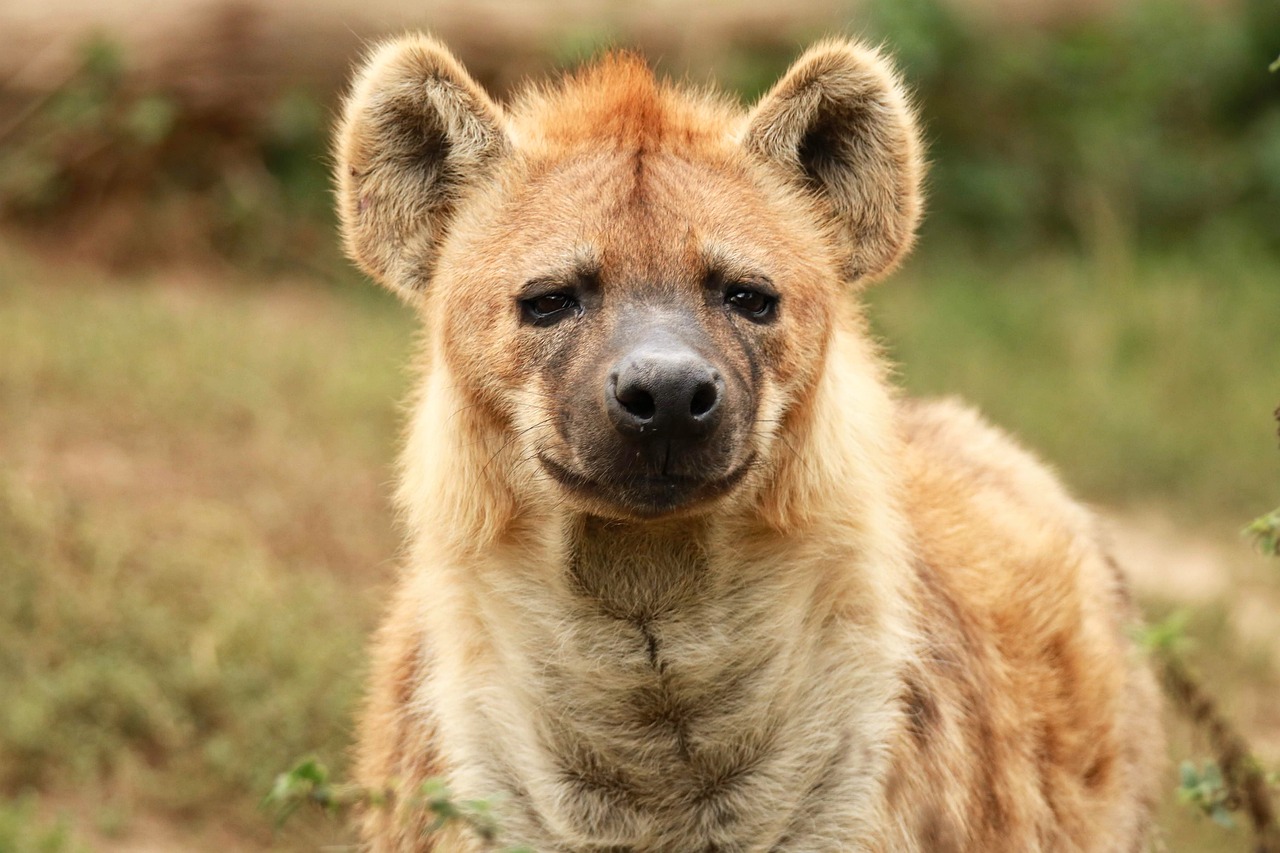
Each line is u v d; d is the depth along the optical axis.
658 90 9.09
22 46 23.53
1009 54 26.80
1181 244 26.45
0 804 11.38
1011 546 9.88
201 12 23.73
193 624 13.26
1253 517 18.97
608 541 7.94
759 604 8.03
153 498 15.06
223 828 11.84
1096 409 20.61
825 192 8.93
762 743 8.07
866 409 8.65
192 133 24.02
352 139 8.60
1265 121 27.50
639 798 8.11
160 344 18.31
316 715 12.45
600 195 8.16
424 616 8.73
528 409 7.98
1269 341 22.88
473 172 8.72
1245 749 10.47
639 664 8.05
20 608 13.02
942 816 8.27
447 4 24.58
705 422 7.32
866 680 8.17
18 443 15.35
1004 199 26.31
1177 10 27.75
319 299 23.12
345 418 17.41
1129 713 10.37
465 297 8.31
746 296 8.05
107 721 12.25
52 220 23.41
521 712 8.20
